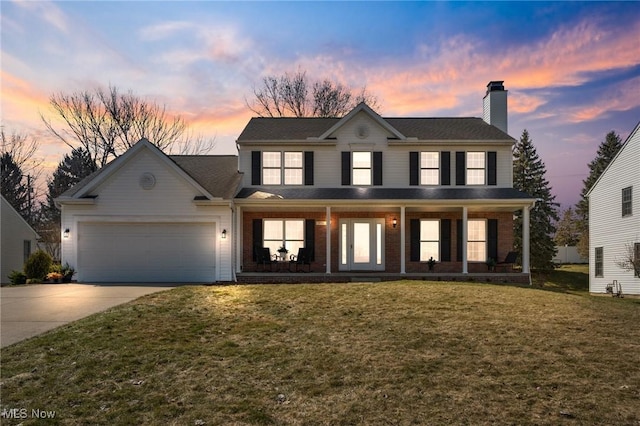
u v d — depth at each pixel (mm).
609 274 24109
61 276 16922
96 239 17422
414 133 20344
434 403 5445
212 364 6750
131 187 17391
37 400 5566
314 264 19641
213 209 17438
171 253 17453
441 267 19656
